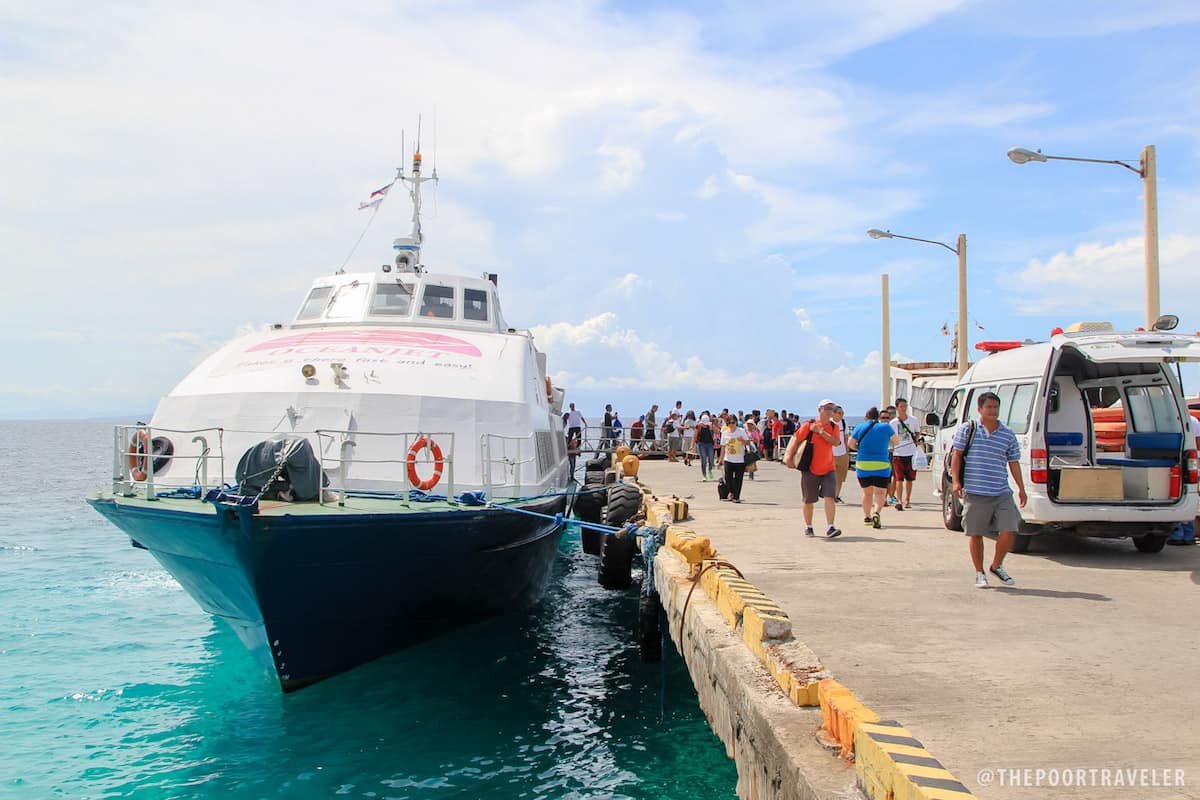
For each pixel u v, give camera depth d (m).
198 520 8.40
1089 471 9.49
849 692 4.48
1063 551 10.03
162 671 11.23
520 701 9.66
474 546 9.66
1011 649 5.98
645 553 10.88
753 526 12.48
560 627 13.03
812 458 11.20
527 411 11.31
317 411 10.50
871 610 7.14
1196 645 6.07
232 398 10.80
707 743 8.53
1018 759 4.15
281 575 8.57
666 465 28.44
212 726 9.05
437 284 13.70
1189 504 9.31
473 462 10.56
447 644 10.86
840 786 3.84
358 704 9.54
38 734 8.93
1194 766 4.06
